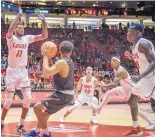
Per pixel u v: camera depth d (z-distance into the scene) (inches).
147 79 205.0
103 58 785.6
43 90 515.5
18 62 197.3
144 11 804.0
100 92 291.9
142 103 448.1
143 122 266.8
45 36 203.2
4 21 802.8
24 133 195.3
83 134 202.4
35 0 775.1
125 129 225.3
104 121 269.3
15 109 343.0
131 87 216.1
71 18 919.7
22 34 198.4
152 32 840.9
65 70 163.2
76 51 789.9
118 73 218.2
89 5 829.8
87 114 317.4
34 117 282.8
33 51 718.5
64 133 204.5
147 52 195.9
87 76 260.2
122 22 940.0
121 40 855.7
